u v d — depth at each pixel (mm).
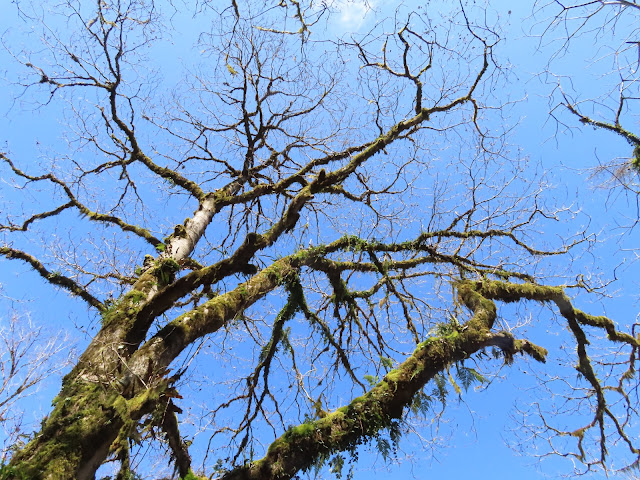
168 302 4996
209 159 8719
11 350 6730
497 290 7258
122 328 4738
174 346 4734
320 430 5441
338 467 5477
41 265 6719
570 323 7367
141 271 6055
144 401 4062
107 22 5898
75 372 4270
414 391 5988
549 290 7203
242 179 8219
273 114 7656
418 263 7895
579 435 7750
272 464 5152
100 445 3779
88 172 8016
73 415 3785
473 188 7453
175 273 5914
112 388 4070
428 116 8445
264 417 6297
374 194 8695
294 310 6945
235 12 6516
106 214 8000
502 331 6648
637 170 6660
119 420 3889
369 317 8703
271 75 7566
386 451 5637
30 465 3406
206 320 5195
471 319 6668
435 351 6168
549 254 7770
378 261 7648
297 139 8898
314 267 7445
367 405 5711
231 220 8578
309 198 6996
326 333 7418
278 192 8359
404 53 7797
